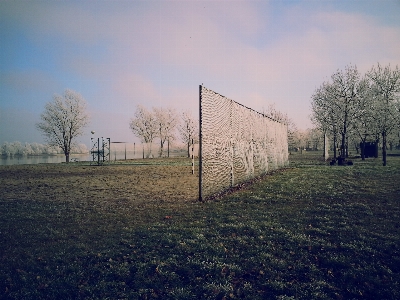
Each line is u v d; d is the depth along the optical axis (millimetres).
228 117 14836
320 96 41344
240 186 15406
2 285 4812
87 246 6523
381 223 7582
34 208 10719
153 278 4883
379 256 5520
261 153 20719
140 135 72562
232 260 5480
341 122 37344
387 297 4215
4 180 20266
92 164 39219
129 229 7730
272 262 5320
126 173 24781
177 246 6223
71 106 54969
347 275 4824
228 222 8078
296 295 4297
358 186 13680
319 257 5555
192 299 4254
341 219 8055
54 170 29047
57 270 5297
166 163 39969
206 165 11977
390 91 32750
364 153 39250
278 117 63125
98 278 4965
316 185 14430
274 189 13727
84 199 12492
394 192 11836
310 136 81312
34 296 4445
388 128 28844
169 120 74375
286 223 7785
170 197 12609
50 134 53906
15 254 6164
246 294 4355
